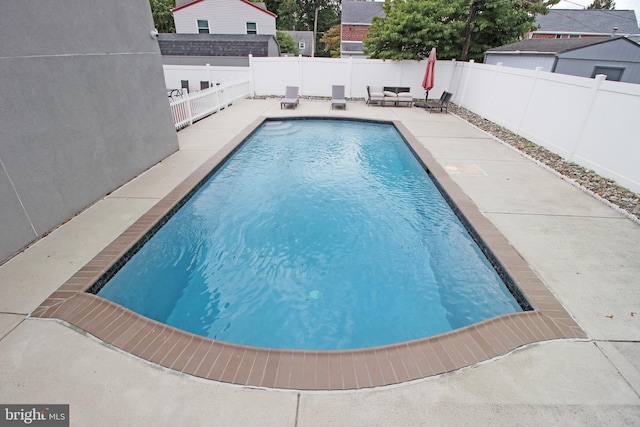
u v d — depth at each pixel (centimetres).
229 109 1175
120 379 221
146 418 198
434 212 542
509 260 362
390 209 560
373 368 232
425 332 330
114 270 348
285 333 329
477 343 254
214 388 217
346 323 341
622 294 312
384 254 446
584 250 380
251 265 421
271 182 654
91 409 203
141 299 355
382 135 980
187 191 522
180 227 482
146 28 581
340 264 427
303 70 1408
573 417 203
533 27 1659
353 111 1194
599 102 580
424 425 196
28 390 213
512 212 470
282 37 2986
